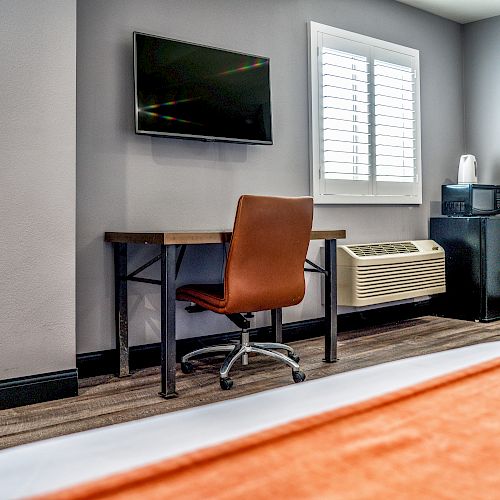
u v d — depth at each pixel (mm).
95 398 2311
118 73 2717
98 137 2656
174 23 2896
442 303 4121
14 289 2191
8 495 414
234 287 2332
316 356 2992
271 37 3289
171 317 2305
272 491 431
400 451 509
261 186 3246
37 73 2225
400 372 779
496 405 632
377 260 3506
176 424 566
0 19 2141
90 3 2625
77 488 412
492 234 3926
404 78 3965
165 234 2225
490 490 438
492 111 4320
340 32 3582
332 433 549
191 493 423
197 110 2889
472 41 4422
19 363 2209
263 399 652
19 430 1938
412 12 4082
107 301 2693
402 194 3971
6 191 2164
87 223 2629
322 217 3553
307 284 3486
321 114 3482
